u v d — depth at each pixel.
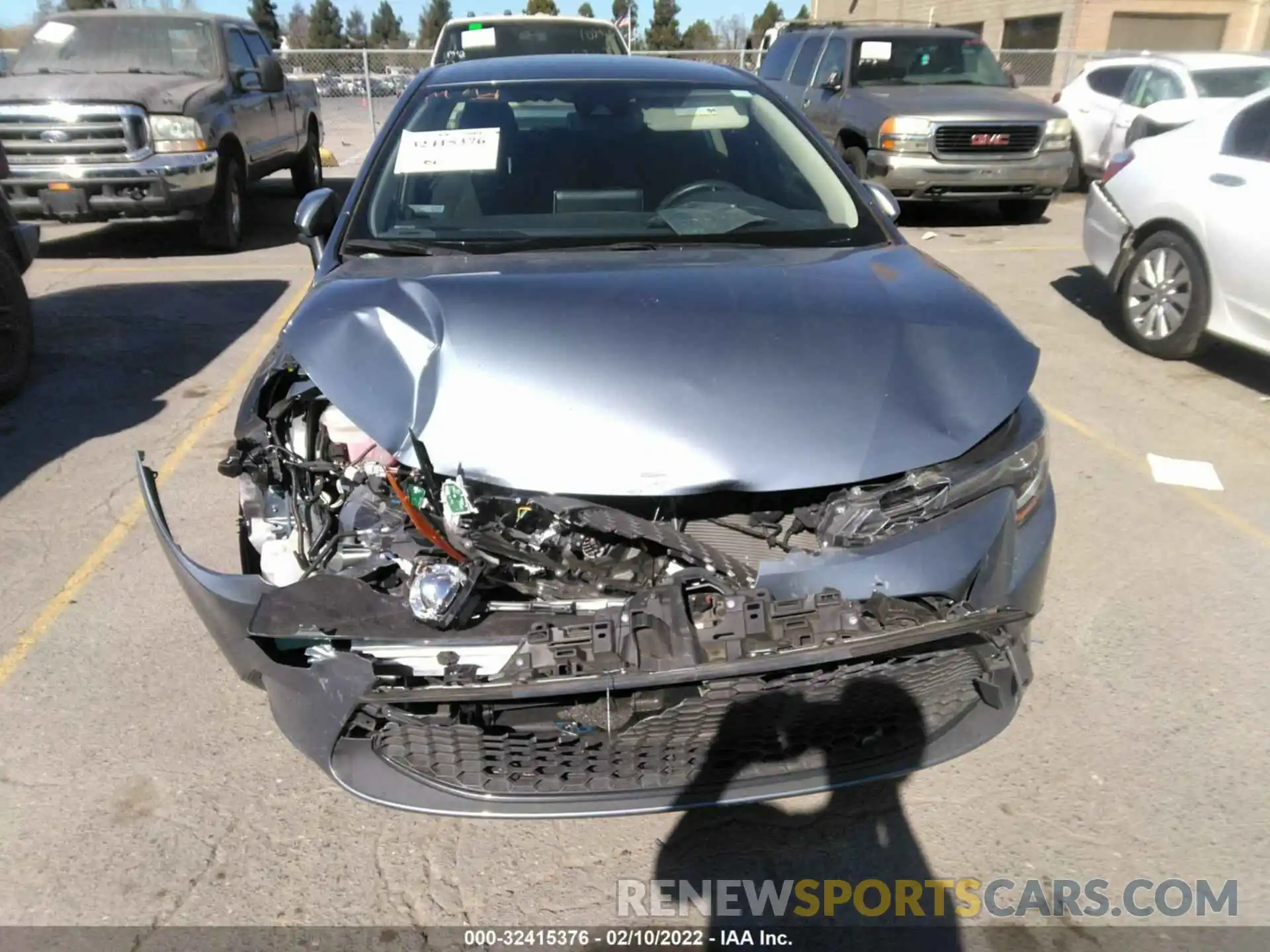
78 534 4.18
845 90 11.44
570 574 2.27
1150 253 6.44
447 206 3.46
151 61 9.78
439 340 2.54
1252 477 4.79
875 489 2.36
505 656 2.20
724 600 2.14
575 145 3.69
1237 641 3.49
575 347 2.50
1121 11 24.14
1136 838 2.65
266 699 3.15
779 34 14.52
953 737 2.46
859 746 2.39
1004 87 11.67
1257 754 2.95
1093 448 5.11
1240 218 5.72
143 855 2.56
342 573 2.37
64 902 2.42
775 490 2.29
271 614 2.21
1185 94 10.70
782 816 2.73
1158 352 6.45
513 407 2.36
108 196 8.69
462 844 2.62
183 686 3.21
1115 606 3.70
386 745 2.32
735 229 3.41
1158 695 3.21
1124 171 6.74
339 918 2.40
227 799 2.75
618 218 3.43
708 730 2.22
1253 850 2.61
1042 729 3.05
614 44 10.88
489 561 2.26
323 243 3.75
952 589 2.29
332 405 2.66
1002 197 10.66
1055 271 8.87
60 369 6.20
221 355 6.48
